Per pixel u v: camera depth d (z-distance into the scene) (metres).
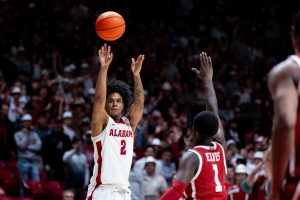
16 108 26.44
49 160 24.69
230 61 37.78
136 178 22.80
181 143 26.20
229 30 40.66
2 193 22.02
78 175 23.36
